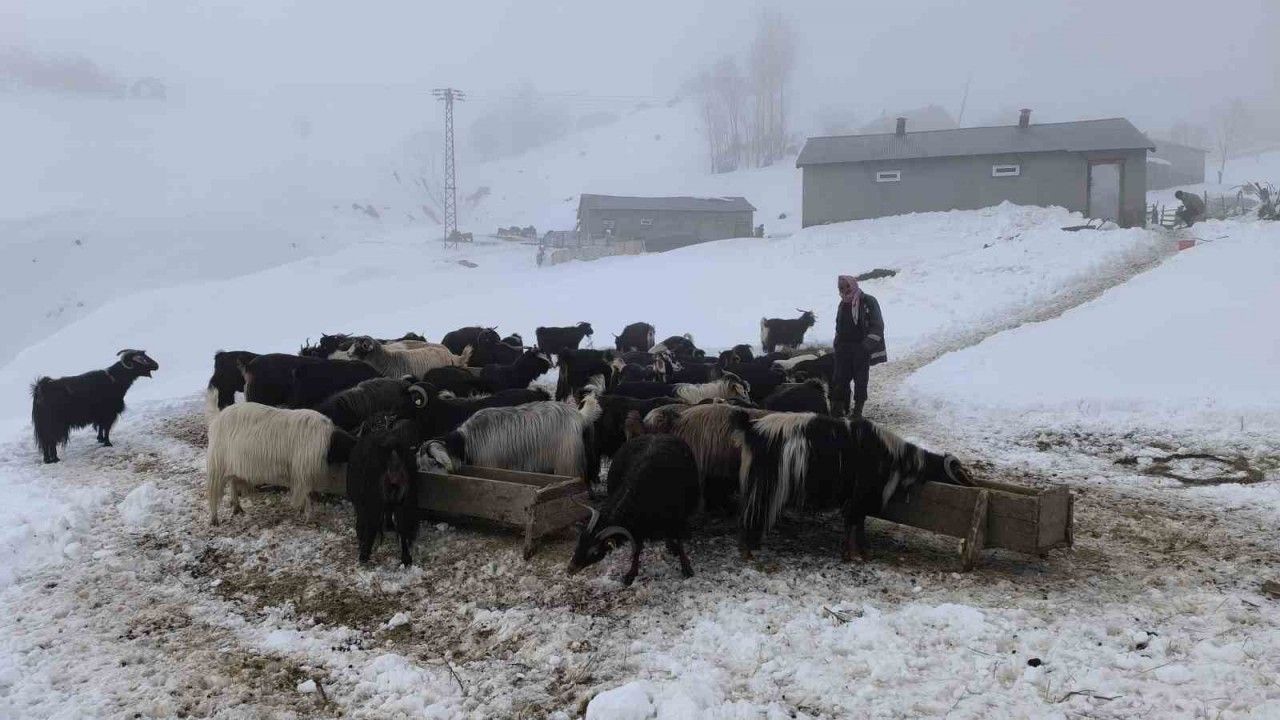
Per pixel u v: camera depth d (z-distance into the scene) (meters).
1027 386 12.29
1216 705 4.10
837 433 6.33
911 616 5.28
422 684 4.85
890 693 4.44
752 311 23.55
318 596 6.20
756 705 4.36
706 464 6.97
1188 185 68.44
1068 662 4.64
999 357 14.50
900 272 25.67
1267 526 6.93
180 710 4.72
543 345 15.27
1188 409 10.43
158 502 8.38
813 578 6.12
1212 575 5.95
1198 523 7.09
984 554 6.50
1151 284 19.81
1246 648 4.66
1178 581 5.86
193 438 11.45
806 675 4.64
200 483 9.09
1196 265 21.47
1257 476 8.20
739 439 6.59
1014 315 19.59
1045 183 36.22
